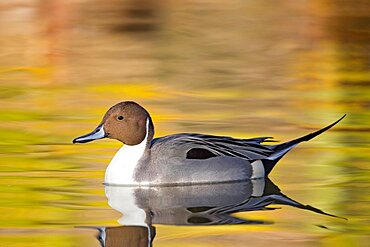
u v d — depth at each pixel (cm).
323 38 2550
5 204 1212
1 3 2859
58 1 2823
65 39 2509
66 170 1392
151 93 1942
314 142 1564
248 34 2594
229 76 2109
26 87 1998
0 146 1525
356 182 1326
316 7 2905
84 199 1247
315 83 2050
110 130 1354
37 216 1159
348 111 1794
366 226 1114
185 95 1925
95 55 2334
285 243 1045
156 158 1343
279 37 2561
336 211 1180
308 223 1129
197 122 1698
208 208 1207
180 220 1148
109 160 1454
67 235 1077
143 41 2500
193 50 2395
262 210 1192
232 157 1367
